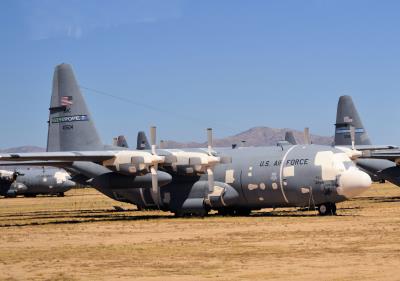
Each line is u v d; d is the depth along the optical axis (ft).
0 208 345.31
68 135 248.11
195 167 211.41
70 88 249.34
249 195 212.23
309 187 201.46
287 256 111.75
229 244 131.54
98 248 130.82
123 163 207.62
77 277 95.91
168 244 134.72
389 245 122.72
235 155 219.20
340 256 109.81
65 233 167.12
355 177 195.62
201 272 97.45
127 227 180.86
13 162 233.96
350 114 363.76
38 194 515.50
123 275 96.68
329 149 205.57
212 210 230.07
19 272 101.81
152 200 226.99
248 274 94.58
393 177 296.92
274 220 190.70
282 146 215.51
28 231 176.45
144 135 393.29
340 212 220.84
